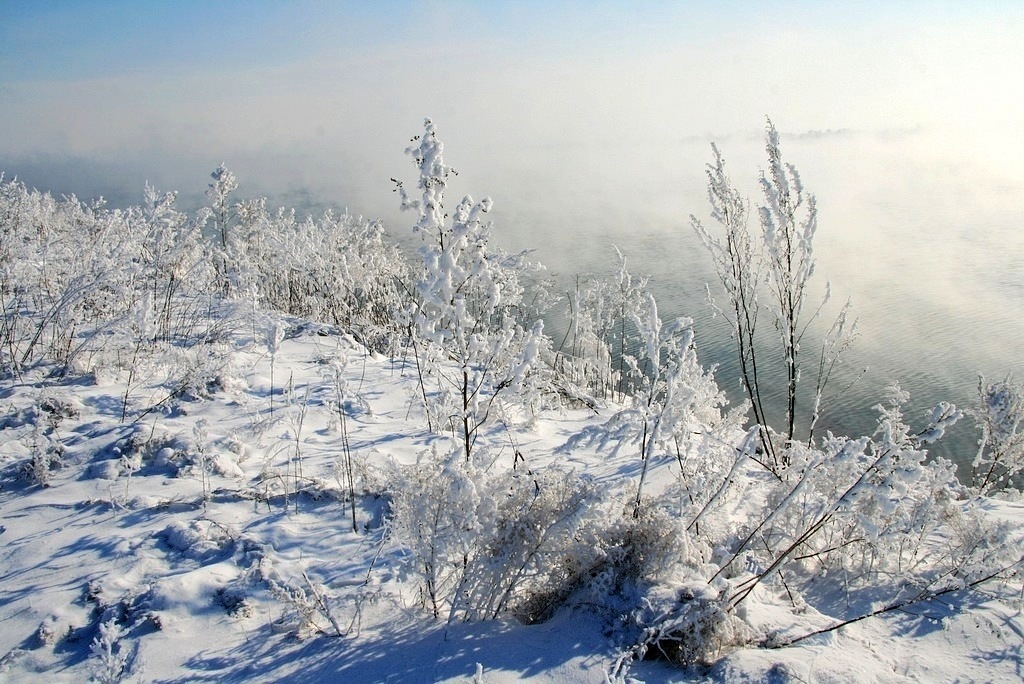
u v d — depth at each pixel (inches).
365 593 171.0
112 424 252.1
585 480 179.0
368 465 237.8
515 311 523.8
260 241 600.7
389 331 433.1
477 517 165.0
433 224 187.5
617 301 515.5
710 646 147.6
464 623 165.2
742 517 222.2
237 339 381.7
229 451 243.4
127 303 348.8
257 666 145.7
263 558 186.2
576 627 158.2
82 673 142.8
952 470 195.5
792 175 277.1
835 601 184.2
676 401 190.7
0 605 163.3
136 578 175.2
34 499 206.7
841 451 152.3
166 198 357.7
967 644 158.4
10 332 317.4
